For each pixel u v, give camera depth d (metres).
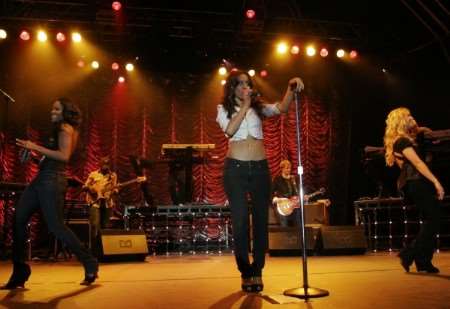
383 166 8.46
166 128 10.74
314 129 11.07
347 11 9.60
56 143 3.62
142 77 10.70
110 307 2.69
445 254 6.12
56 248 7.18
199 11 9.15
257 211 3.21
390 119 4.23
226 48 9.93
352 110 10.96
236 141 3.21
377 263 4.98
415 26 9.36
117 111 10.52
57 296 3.13
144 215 7.81
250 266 3.19
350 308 2.48
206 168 10.70
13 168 9.70
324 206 7.59
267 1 9.41
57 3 8.78
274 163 10.98
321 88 11.16
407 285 3.27
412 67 9.87
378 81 10.70
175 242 9.11
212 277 4.06
